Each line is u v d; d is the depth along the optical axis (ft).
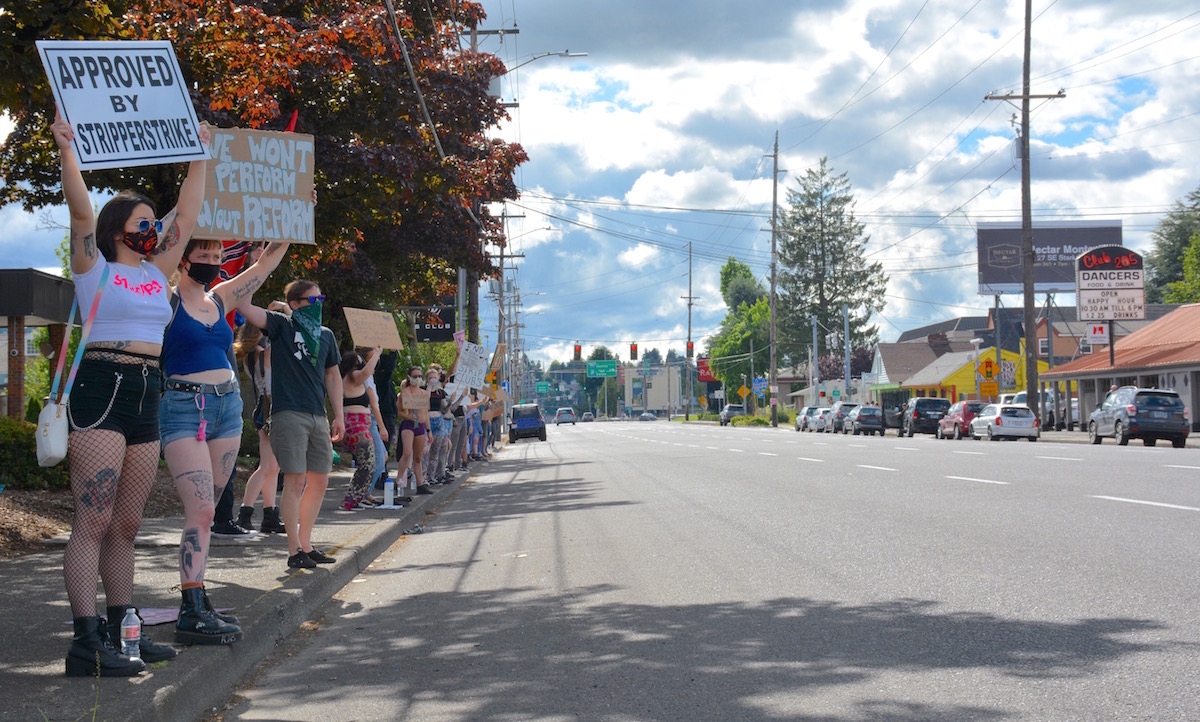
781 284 324.80
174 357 19.11
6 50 30.71
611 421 486.38
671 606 23.54
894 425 184.14
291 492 27.32
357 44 56.18
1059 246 223.71
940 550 29.40
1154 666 16.84
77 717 13.61
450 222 76.48
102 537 16.38
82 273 15.92
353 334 40.11
